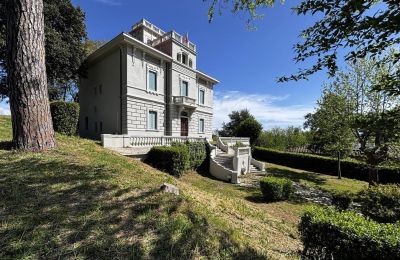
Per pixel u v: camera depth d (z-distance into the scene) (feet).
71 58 63.05
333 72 11.23
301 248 15.97
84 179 15.51
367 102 50.31
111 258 8.48
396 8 7.21
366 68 50.42
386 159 43.37
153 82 66.49
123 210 12.02
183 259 9.23
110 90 63.21
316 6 9.23
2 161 16.92
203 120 90.48
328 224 12.96
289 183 39.65
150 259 8.85
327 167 76.69
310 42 10.55
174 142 53.52
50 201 11.88
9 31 19.95
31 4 19.99
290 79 12.23
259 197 39.75
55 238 8.96
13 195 11.90
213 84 97.76
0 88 62.64
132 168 23.77
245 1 17.56
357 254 11.61
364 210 22.34
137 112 60.39
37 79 20.47
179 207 13.48
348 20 8.41
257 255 10.99
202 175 55.21
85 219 10.59
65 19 63.10
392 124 8.73
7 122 43.45
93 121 70.23
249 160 67.36
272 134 123.24
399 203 20.80
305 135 119.44
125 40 56.49
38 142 20.51
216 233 11.75
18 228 9.18
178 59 75.72
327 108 59.11
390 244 10.73
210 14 19.25
